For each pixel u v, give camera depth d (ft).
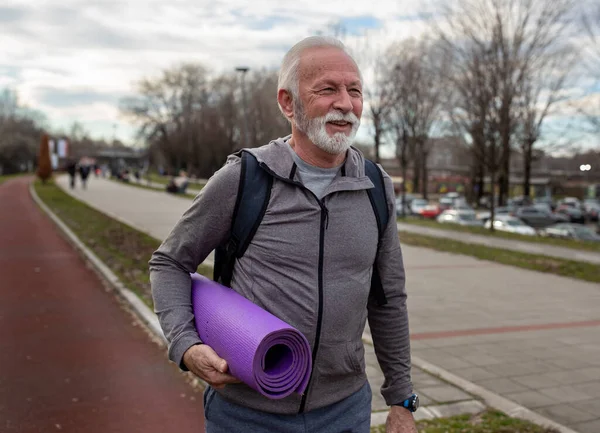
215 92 263.49
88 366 17.71
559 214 148.56
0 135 310.45
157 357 18.71
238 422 5.76
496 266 41.34
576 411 14.61
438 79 107.04
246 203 5.63
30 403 14.73
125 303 26.37
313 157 5.80
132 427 13.53
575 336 22.54
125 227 59.88
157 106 270.26
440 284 34.14
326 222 5.63
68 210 82.33
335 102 5.57
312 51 5.72
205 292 5.82
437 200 193.77
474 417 13.66
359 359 5.95
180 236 5.89
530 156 135.54
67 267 36.58
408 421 6.43
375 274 6.35
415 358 18.78
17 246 46.39
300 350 5.19
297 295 5.55
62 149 272.10
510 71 66.08
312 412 5.80
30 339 20.48
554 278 36.81
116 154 379.14
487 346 20.84
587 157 94.12
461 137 124.67
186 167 280.92
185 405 14.92
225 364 5.10
